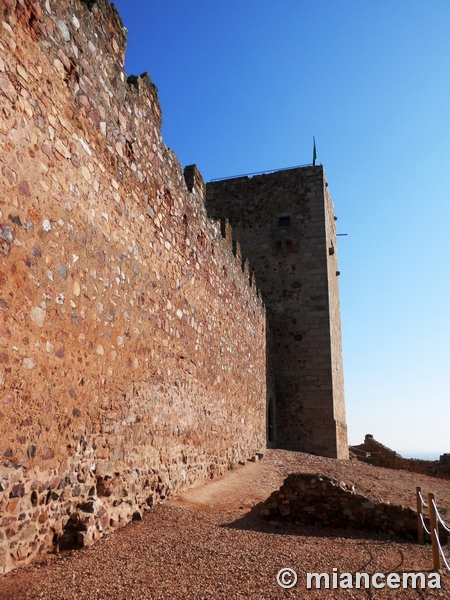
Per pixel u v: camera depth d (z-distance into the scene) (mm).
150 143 9609
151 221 9375
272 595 4719
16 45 5730
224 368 13961
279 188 24531
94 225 7207
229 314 14898
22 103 5746
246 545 6395
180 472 9883
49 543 5641
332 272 24391
